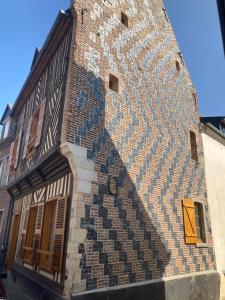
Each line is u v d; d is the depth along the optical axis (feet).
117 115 25.03
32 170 26.73
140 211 23.68
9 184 37.14
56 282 19.08
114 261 19.97
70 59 23.75
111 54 27.12
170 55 37.86
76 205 18.81
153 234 24.21
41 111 28.86
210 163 37.73
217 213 34.99
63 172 22.47
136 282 21.03
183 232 28.07
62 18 26.05
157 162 27.89
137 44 31.60
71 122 20.93
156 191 26.35
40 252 22.66
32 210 29.04
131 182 23.85
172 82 36.09
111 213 20.97
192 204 30.63
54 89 26.55
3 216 40.98
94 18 26.84
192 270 27.37
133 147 25.50
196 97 40.60
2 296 21.61
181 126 34.42
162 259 24.22
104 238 19.80
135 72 29.55
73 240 17.92
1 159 48.14
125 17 31.68
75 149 20.30
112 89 26.50
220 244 33.32
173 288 24.02
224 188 38.65
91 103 22.95
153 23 36.40
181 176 30.89
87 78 23.50
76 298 16.79
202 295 27.09
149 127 28.55
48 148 23.95
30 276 25.08
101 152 22.12
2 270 34.22
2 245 37.24
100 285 18.51
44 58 31.55
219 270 31.35
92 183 20.39
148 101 29.84
